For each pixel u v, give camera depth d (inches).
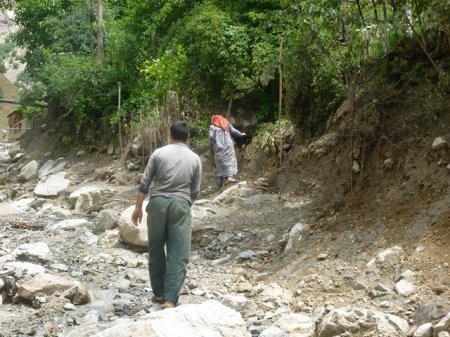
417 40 358.3
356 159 371.6
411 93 357.7
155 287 244.8
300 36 400.5
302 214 375.9
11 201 637.3
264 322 223.0
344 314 205.5
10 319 233.8
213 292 267.7
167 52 603.8
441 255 245.3
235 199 432.5
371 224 299.3
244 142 533.3
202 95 572.1
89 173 711.7
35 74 962.7
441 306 205.6
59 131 869.8
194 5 681.6
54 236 403.9
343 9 353.4
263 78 451.8
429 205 284.4
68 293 253.4
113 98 779.4
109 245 368.2
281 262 305.3
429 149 318.7
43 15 1117.1
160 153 239.8
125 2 1023.0
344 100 422.9
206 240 369.1
